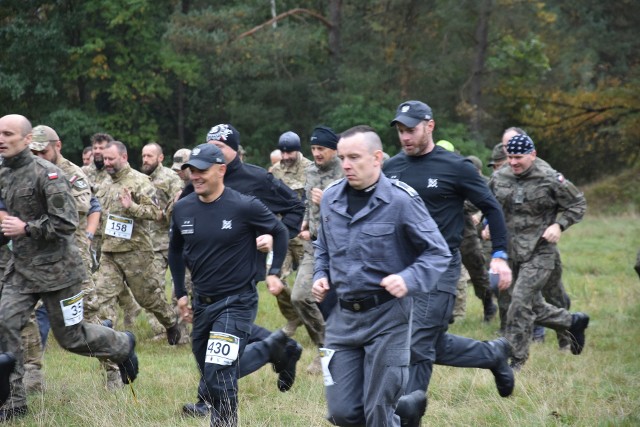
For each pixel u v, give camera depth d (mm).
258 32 39094
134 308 12469
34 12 40375
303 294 9727
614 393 8422
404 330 5730
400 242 5750
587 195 42000
